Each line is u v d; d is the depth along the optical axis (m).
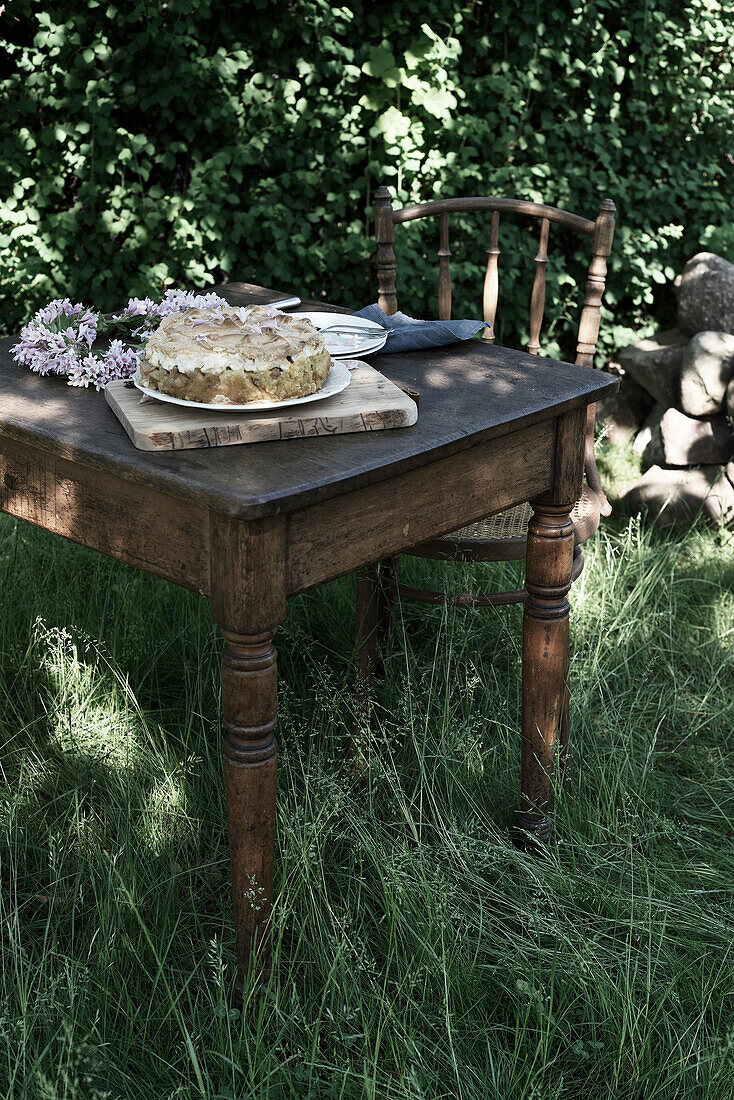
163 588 2.87
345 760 2.27
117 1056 1.68
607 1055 1.71
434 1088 1.65
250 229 3.95
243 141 3.91
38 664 2.61
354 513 1.59
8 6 3.63
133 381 1.79
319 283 4.20
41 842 2.12
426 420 1.75
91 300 3.96
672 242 4.61
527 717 2.12
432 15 3.95
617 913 1.99
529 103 4.32
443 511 1.75
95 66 3.73
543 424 1.90
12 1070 1.59
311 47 3.89
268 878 1.70
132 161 3.82
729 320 3.99
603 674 2.79
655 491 3.73
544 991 1.81
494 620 2.89
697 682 2.87
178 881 2.00
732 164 4.73
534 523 2.03
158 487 1.49
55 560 2.92
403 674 2.62
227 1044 1.66
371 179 4.12
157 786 2.22
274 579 1.50
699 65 4.52
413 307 4.18
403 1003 1.79
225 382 1.63
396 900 1.89
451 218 4.19
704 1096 1.62
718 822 2.33
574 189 4.37
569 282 4.28
